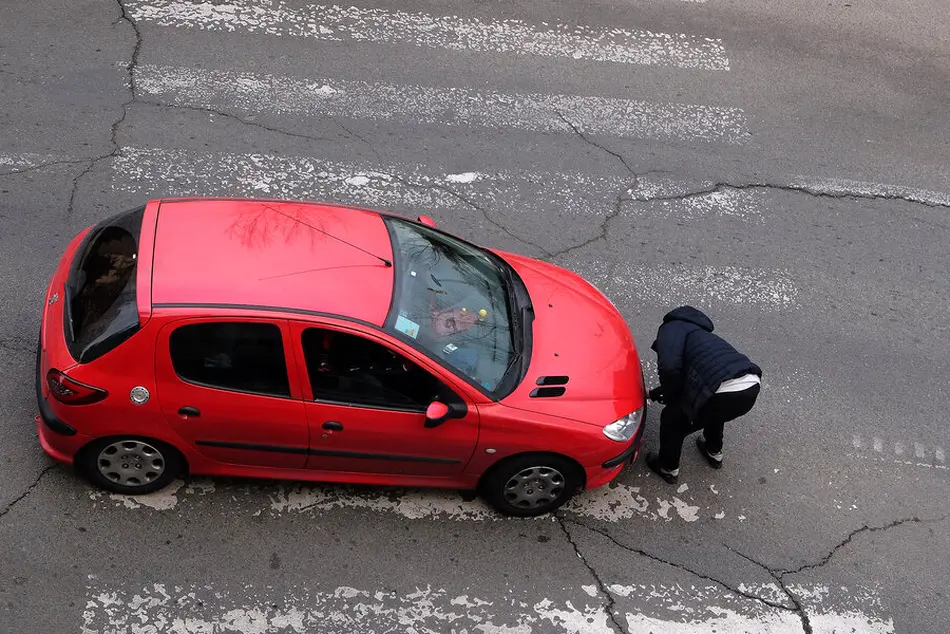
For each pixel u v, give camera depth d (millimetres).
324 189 8172
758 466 6727
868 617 5891
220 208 5859
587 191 8742
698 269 8188
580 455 5781
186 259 5383
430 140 8938
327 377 5379
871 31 11773
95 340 5160
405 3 10711
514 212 8383
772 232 8719
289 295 5316
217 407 5324
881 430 7145
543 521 6082
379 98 9289
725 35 11180
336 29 10102
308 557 5586
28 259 7059
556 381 5836
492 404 5586
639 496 6363
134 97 8734
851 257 8617
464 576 5668
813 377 7457
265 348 5250
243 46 9609
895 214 9164
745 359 5754
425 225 6531
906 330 8016
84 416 5227
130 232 5617
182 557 5453
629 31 10938
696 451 6773
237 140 8508
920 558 6289
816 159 9625
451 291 5934
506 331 5961
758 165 9406
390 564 5645
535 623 5508
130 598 5215
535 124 9367
